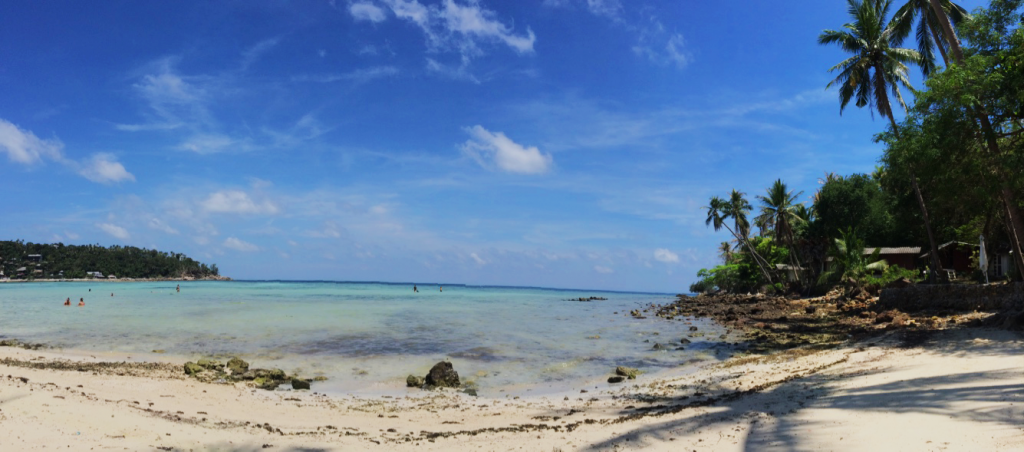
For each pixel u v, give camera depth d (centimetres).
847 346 2222
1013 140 1952
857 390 1170
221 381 1680
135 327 3158
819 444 750
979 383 1068
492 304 6925
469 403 1487
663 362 2225
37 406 956
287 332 2986
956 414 815
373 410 1376
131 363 1922
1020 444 612
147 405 1196
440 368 1777
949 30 2298
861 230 5472
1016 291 2367
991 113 1848
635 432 993
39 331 2959
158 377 1656
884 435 747
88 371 1686
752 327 3531
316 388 1683
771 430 881
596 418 1234
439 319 4147
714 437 890
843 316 3481
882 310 3259
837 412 952
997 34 1959
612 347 2648
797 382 1432
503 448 916
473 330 3344
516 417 1285
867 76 3491
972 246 4372
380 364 2095
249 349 2378
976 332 1927
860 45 3522
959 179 1947
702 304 5953
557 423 1187
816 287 5284
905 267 4969
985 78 1822
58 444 762
